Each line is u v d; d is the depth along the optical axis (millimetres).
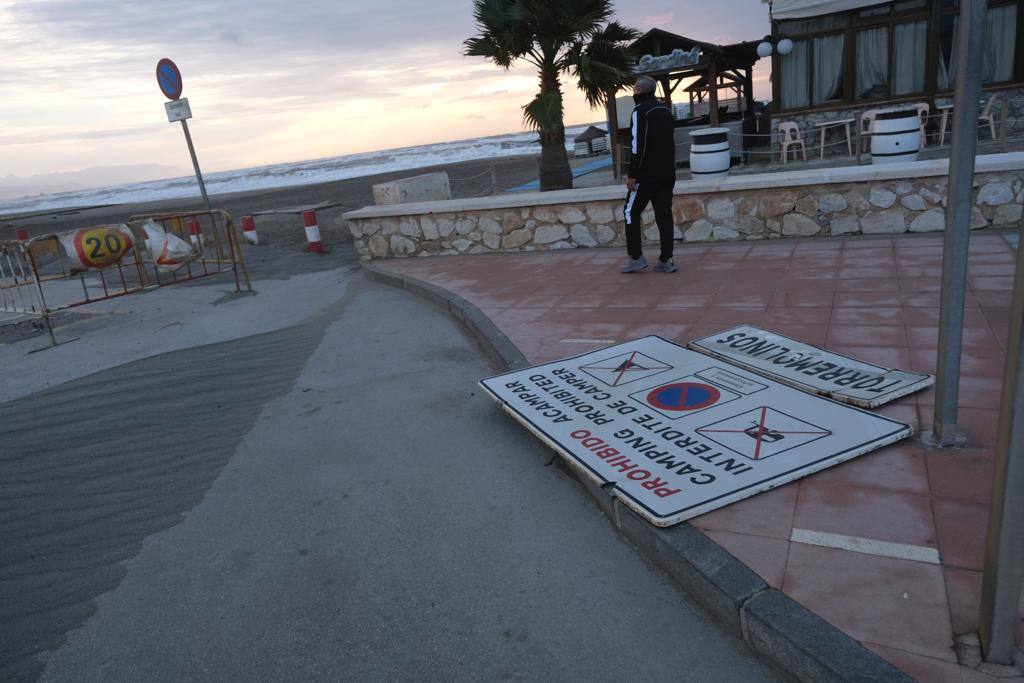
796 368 3729
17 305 9875
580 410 3607
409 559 2811
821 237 7020
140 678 2301
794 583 2170
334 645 2357
